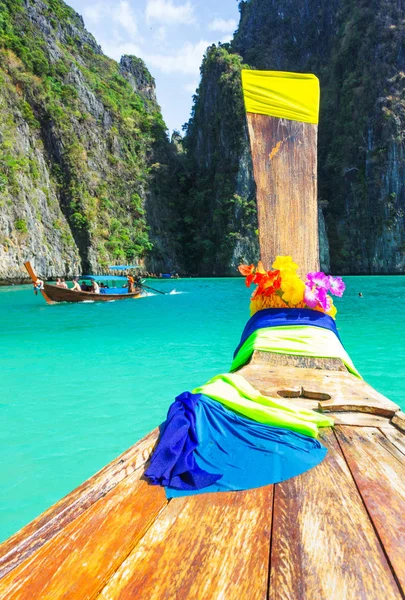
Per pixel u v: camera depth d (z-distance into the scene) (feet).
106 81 261.85
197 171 250.78
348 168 222.69
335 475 5.97
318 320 13.42
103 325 44.80
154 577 4.01
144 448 6.74
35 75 201.87
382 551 4.30
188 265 236.63
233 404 7.88
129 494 5.55
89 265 196.03
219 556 4.28
